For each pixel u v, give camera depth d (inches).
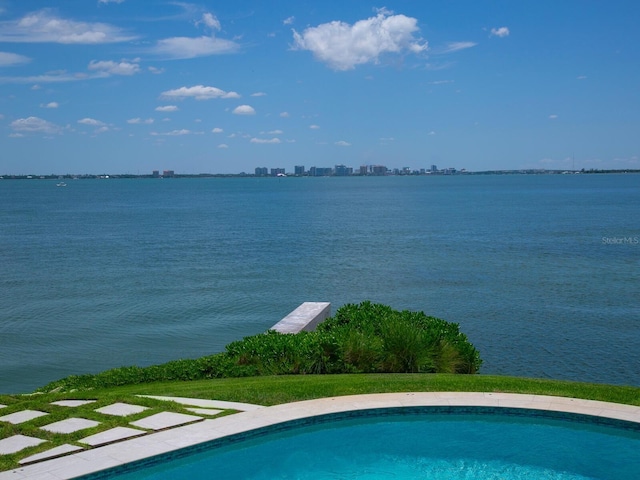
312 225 3041.3
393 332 611.8
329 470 387.5
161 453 378.0
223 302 1263.5
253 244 2252.7
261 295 1325.0
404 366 604.7
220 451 404.5
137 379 586.9
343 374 576.7
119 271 1657.2
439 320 681.0
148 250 2102.6
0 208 4724.4
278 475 379.9
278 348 616.4
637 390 502.6
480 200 5457.7
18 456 368.2
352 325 651.5
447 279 1478.8
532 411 457.7
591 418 444.5
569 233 2534.5
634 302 1203.9
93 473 351.3
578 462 398.6
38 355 920.3
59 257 1945.1
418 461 400.5
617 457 404.2
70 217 3725.4
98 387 571.5
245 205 4972.9
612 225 2883.9
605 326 1027.9
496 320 1077.1
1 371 847.7
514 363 841.5
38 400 474.0
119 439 396.5
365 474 383.6
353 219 3403.1
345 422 453.7
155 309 1206.9
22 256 1972.2
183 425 423.2
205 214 3917.3
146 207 4798.2
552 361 848.3
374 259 1830.7
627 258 1801.2
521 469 389.1
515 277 1494.8
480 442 426.6
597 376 786.2
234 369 597.9
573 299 1237.1
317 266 1706.4
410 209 4247.0
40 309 1210.6
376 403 470.6
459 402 472.7
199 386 530.9
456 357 627.2
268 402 475.8
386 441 427.8
